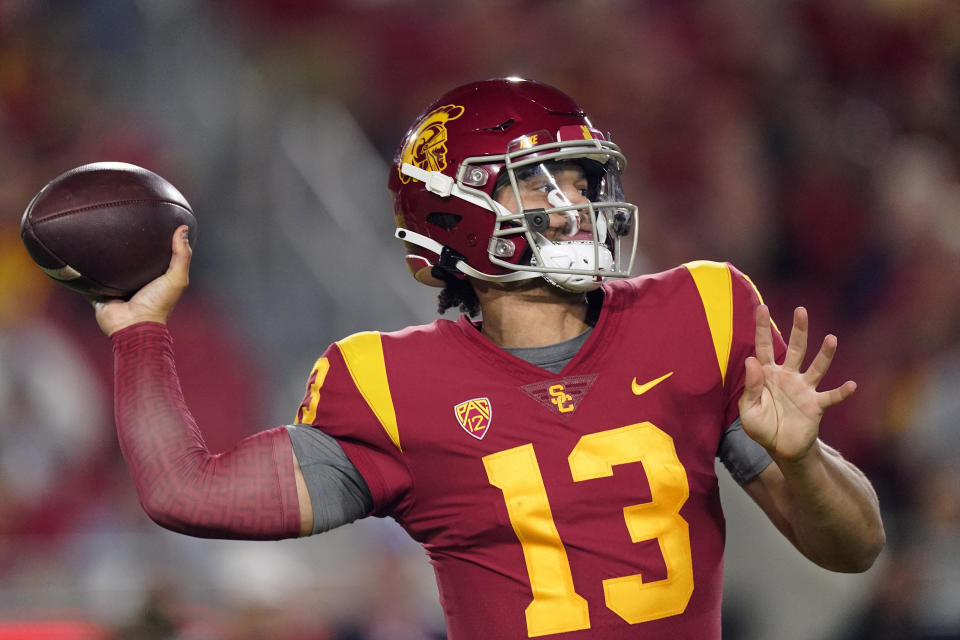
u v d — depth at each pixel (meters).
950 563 16.58
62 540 18.44
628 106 28.33
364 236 25.94
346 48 29.75
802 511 6.99
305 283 25.28
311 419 7.23
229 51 29.06
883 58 29.33
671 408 6.96
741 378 7.16
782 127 28.11
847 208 26.86
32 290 23.83
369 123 29.33
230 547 18.36
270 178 26.62
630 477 6.79
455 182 7.29
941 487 19.84
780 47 29.03
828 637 15.91
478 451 6.88
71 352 23.11
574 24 29.53
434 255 7.61
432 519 7.08
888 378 22.14
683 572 6.83
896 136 28.45
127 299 7.46
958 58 29.50
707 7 29.36
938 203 25.70
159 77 28.36
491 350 7.11
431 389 7.04
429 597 17.09
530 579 6.79
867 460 21.47
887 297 24.55
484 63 29.89
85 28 28.92
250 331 24.47
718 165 27.25
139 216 7.29
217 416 23.02
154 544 17.94
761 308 6.80
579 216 7.25
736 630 16.08
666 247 26.55
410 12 30.64
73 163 26.55
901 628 16.03
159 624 14.40
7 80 27.80
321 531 7.09
